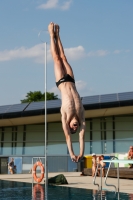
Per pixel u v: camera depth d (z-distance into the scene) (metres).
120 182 24.39
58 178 23.78
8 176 33.19
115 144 43.09
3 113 41.38
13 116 41.03
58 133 44.97
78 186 22.02
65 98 10.73
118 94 41.28
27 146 43.34
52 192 18.84
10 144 45.69
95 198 16.28
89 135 44.59
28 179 28.88
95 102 39.81
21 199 16.19
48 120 43.91
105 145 42.97
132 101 39.03
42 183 24.75
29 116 40.94
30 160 41.25
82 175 32.34
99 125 44.53
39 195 17.61
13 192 19.14
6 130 46.03
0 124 44.72
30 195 17.67
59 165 39.88
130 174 26.09
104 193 18.12
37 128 45.53
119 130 43.94
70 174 34.53
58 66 11.23
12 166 39.09
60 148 43.41
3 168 40.56
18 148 42.72
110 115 43.97
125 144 43.22
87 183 24.03
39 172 37.62
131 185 22.17
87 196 17.00
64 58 11.45
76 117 10.62
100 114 43.06
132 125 43.78
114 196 16.94
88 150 43.19
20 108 41.88
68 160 39.94
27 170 40.88
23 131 45.62
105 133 44.22
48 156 40.06
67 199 16.00
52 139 44.94
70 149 10.30
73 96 10.77
